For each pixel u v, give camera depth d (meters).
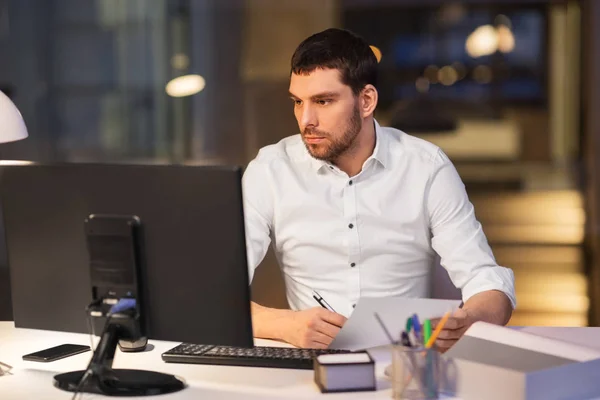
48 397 2.15
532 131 16.36
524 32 17.52
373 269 2.98
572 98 16.20
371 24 18.36
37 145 11.26
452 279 2.93
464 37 18.47
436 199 2.95
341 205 2.97
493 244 9.00
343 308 2.97
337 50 2.70
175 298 2.15
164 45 11.34
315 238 2.98
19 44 11.18
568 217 10.48
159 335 2.19
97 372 2.15
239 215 2.07
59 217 2.21
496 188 13.17
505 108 17.00
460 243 2.91
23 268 2.29
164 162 11.39
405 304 2.25
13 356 2.51
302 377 2.28
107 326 2.19
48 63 11.29
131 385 2.16
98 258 2.17
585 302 6.62
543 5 15.97
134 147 11.43
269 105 11.22
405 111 16.59
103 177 2.15
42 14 11.25
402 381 2.09
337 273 2.99
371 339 2.36
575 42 16.22
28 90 11.21
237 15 11.20
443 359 2.15
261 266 7.33
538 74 17.45
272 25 11.17
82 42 11.34
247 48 11.23
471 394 2.09
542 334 2.66
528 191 12.70
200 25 11.27
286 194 3.00
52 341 2.67
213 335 2.14
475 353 2.20
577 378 2.06
